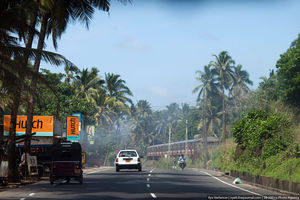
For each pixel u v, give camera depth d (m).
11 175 23.86
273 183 21.19
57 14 25.00
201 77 87.12
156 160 111.62
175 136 140.00
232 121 58.44
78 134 49.00
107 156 86.62
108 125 85.06
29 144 28.17
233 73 83.88
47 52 21.50
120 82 89.69
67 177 22.64
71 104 59.47
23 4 19.20
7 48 20.39
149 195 15.93
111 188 19.42
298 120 30.70
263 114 34.28
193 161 73.88
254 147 29.39
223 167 42.38
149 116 166.00
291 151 22.41
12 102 25.92
